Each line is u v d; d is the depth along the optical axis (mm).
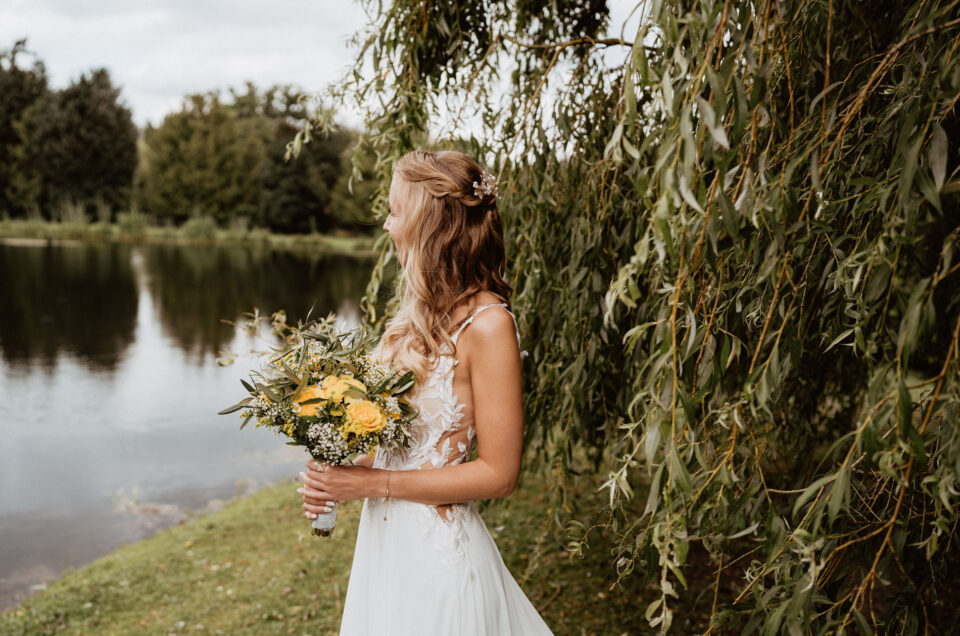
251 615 4086
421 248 1657
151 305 17250
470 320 1590
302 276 24297
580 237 2223
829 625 1281
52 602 4445
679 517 1232
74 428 8477
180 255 32188
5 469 7195
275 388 1567
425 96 2453
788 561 1368
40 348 12641
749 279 1541
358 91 2430
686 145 1063
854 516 1502
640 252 1133
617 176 2219
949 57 1107
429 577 1598
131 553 5293
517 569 4176
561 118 2416
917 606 1496
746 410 1686
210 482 6988
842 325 1568
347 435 1528
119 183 45562
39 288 19688
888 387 1136
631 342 1285
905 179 1086
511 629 1754
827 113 1444
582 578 4012
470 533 1662
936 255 2342
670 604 3611
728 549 2256
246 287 20875
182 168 45281
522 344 2641
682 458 1350
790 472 2564
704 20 1153
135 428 8531
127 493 6672
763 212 1334
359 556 1765
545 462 2652
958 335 1069
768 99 1400
